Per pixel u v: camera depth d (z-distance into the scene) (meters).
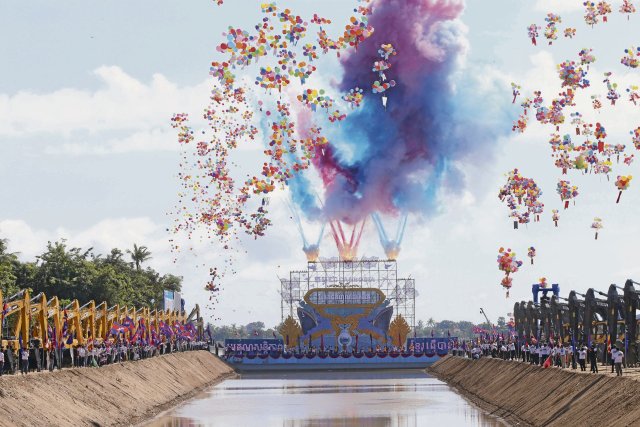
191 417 120.56
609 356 112.94
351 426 109.94
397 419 117.19
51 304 108.38
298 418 119.00
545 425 93.06
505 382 135.50
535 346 133.12
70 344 112.38
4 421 77.94
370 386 180.62
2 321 93.69
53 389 97.31
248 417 120.56
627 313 109.62
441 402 141.62
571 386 98.88
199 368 196.88
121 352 143.38
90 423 95.19
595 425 79.06
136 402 120.25
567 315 143.62
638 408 73.50
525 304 173.12
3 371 98.19
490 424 109.75
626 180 98.69
